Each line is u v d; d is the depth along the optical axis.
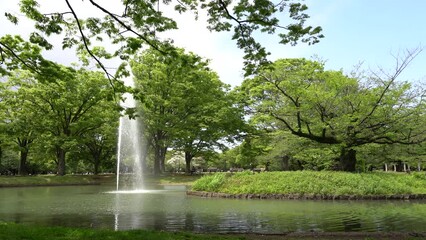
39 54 11.66
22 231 7.60
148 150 43.31
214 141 41.50
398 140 14.90
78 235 7.35
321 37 8.84
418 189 19.95
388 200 17.61
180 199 18.44
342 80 17.62
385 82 18.28
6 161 53.66
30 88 34.50
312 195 18.20
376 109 15.77
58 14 8.92
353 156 23.34
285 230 9.87
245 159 42.62
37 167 57.69
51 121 36.19
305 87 18.61
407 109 16.30
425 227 10.31
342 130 15.16
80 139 37.19
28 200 17.91
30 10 8.76
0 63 12.17
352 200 17.59
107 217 12.06
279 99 20.50
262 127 27.56
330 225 10.65
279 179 20.12
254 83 20.70
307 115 18.45
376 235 8.84
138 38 10.12
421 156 22.16
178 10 8.95
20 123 34.28
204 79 38.06
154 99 36.84
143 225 10.55
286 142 24.81
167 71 37.19
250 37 9.09
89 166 63.66
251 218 11.93
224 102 36.62
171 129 37.03
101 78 35.03
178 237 7.53
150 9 8.90
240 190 19.58
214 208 14.47
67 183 34.16
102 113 37.88
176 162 65.75
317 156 30.41
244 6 8.26
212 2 8.59
